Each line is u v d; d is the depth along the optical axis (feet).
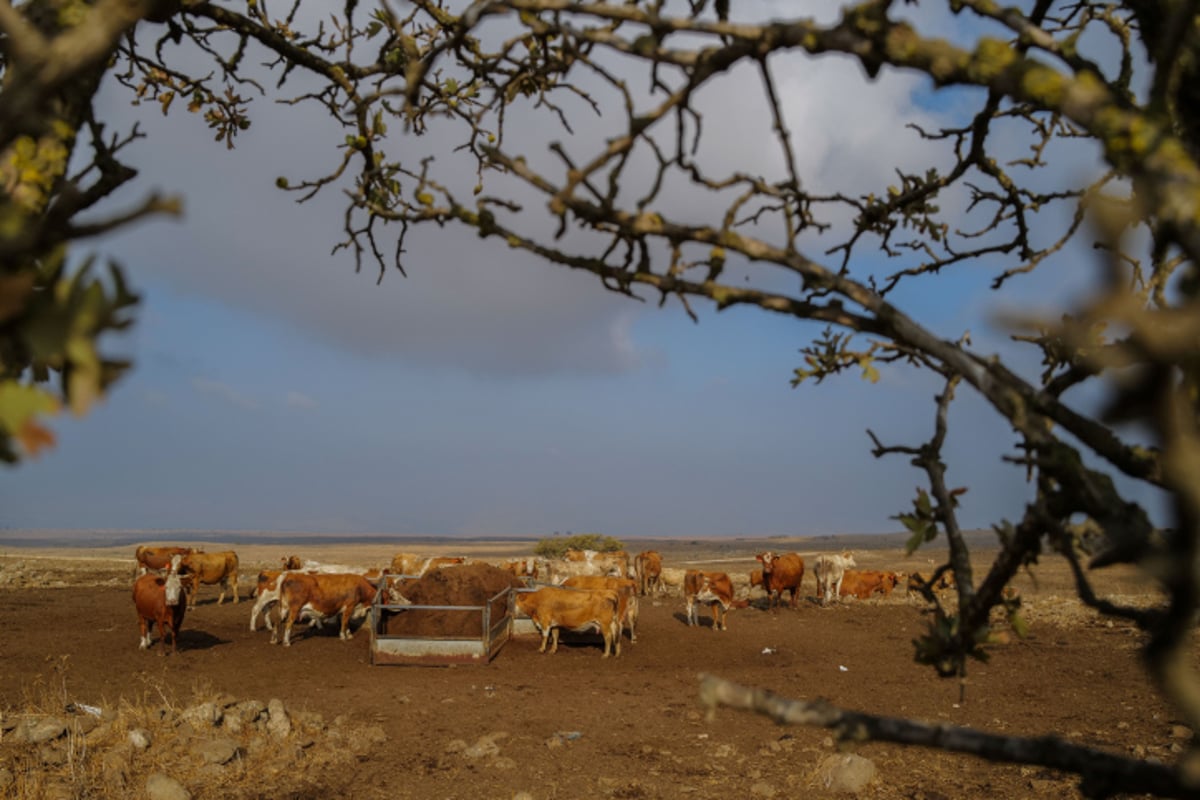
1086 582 4.82
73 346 2.85
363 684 41.45
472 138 14.42
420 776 28.27
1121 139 4.21
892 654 52.26
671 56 5.69
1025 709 37.73
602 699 39.58
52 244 3.05
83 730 29.30
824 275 5.81
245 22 12.54
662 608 75.10
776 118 5.84
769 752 31.35
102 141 4.90
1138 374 3.20
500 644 52.75
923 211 10.03
